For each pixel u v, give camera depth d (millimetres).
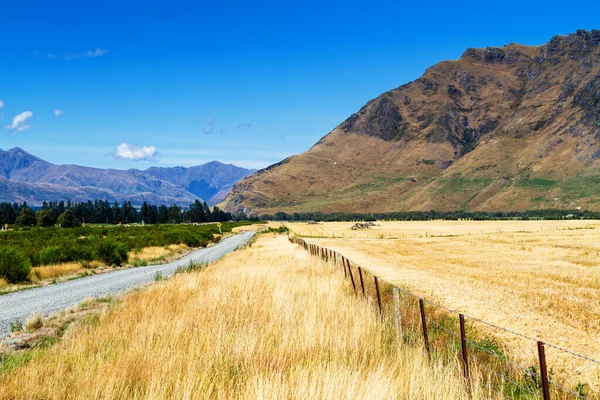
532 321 12539
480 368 7883
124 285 22156
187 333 9180
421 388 6262
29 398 6020
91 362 7434
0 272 22438
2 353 9680
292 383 6066
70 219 125125
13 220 171875
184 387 5969
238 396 5930
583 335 11094
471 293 17156
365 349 7820
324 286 15797
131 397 6074
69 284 23000
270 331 9211
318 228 140750
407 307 13086
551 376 7973
